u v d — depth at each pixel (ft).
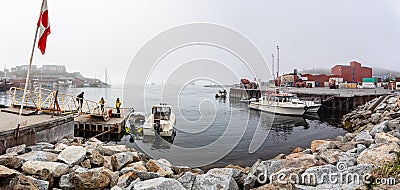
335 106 117.50
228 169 24.12
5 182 14.92
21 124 30.01
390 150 21.66
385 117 62.90
